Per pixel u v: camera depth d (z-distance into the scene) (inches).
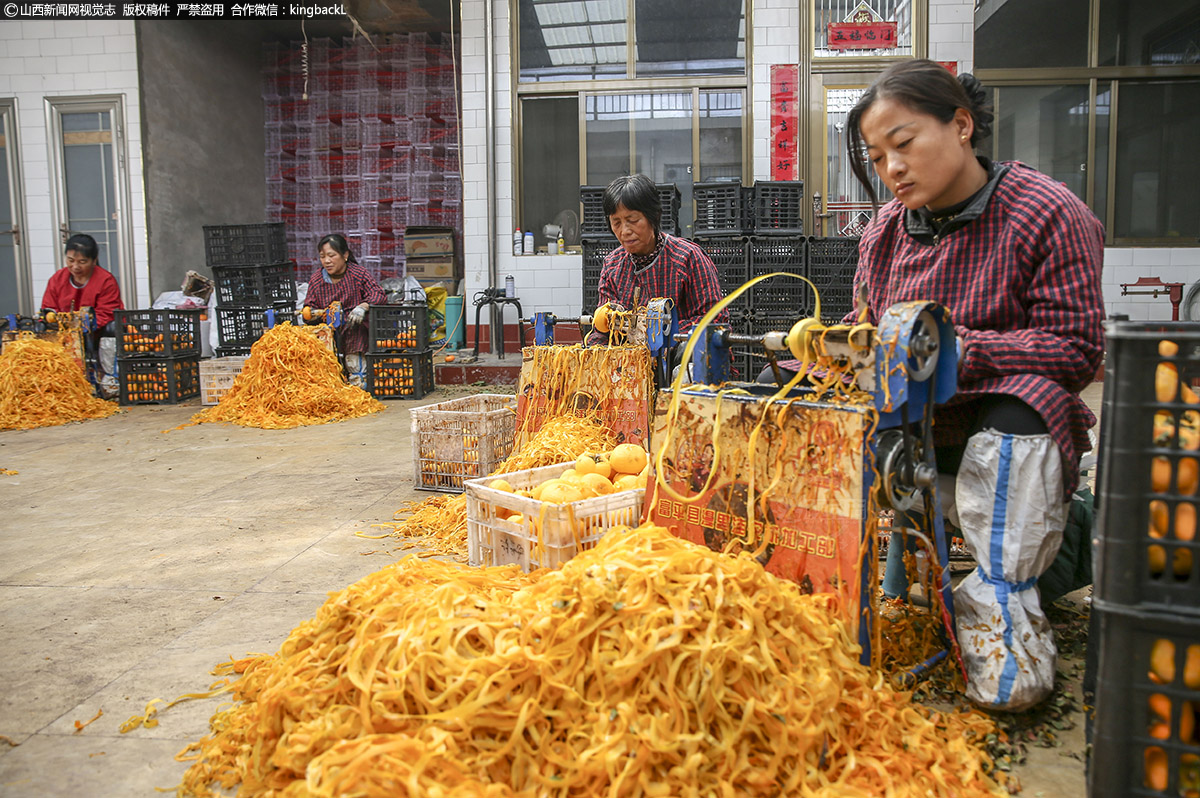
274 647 80.2
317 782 45.8
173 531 123.6
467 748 49.8
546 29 329.7
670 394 75.2
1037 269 69.0
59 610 92.1
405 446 189.3
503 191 333.7
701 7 321.7
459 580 65.6
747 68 318.7
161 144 379.9
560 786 48.1
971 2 305.4
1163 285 277.0
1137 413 44.7
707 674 49.3
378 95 408.2
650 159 331.3
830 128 317.7
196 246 403.5
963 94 67.7
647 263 137.8
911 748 55.4
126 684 73.3
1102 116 308.0
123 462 179.5
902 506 62.9
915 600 84.0
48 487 157.1
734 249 260.1
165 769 59.9
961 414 74.1
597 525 82.9
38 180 376.5
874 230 83.4
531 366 126.9
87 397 255.1
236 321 309.0
